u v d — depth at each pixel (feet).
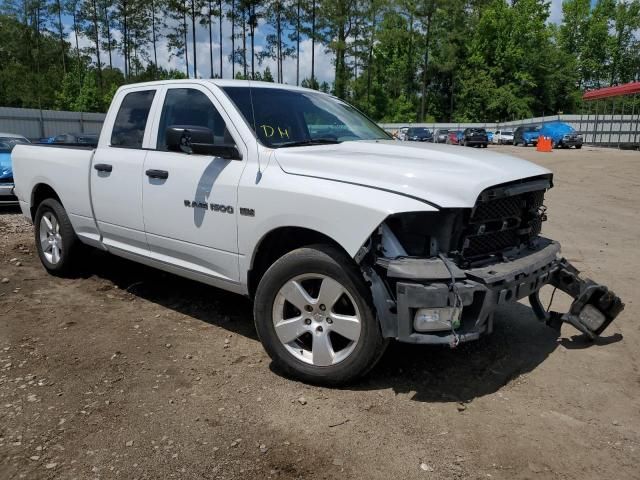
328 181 11.28
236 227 12.76
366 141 14.47
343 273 10.96
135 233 15.78
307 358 11.85
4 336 14.29
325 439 9.80
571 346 14.17
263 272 13.08
